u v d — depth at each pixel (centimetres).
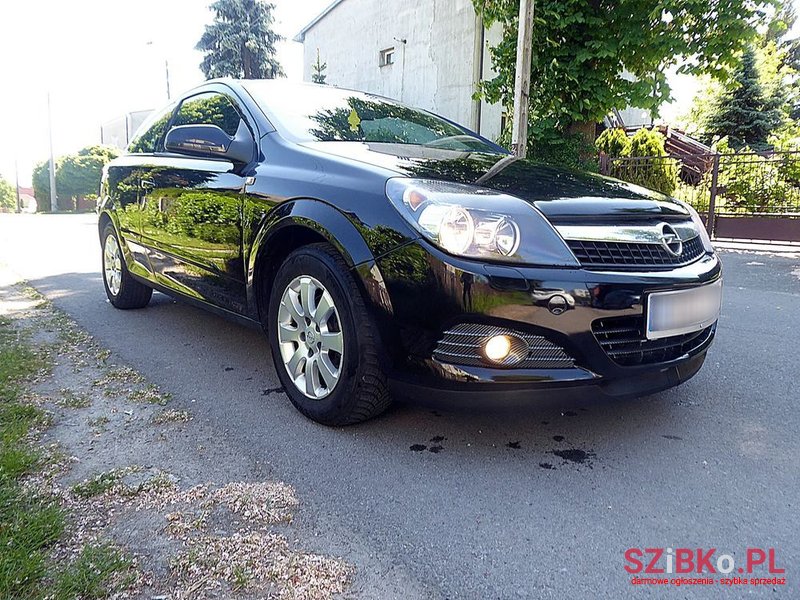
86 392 296
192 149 313
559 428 259
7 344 369
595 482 215
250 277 287
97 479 209
